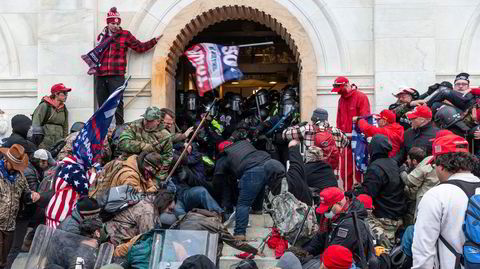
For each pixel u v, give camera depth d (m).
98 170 11.03
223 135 14.70
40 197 10.01
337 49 13.62
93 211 8.61
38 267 7.75
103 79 13.46
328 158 10.86
